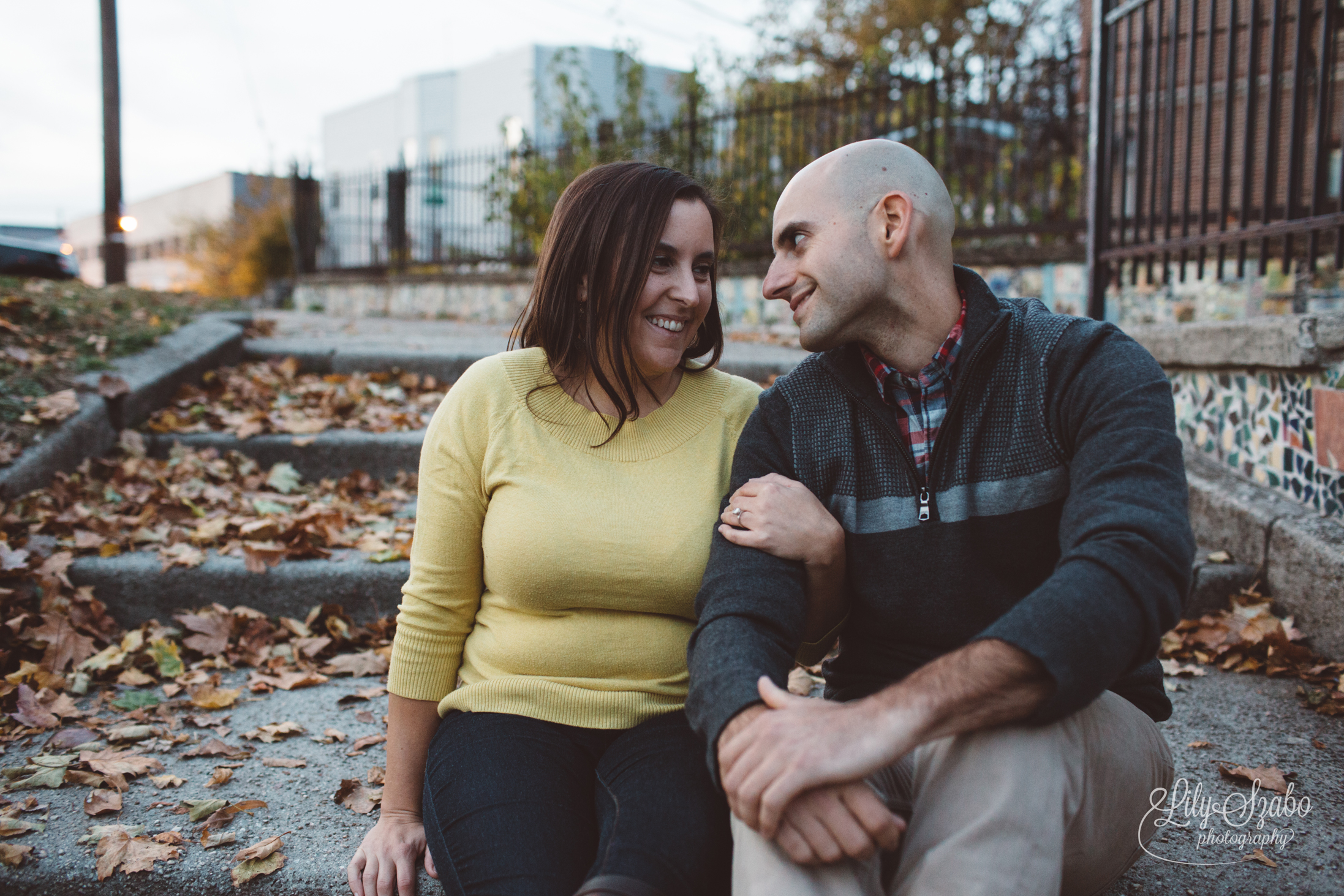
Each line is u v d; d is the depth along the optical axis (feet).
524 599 4.85
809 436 4.78
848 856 3.60
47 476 9.66
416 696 5.05
